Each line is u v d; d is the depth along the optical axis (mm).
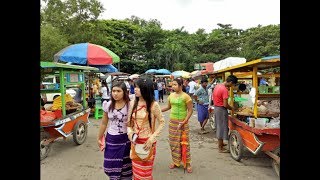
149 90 3549
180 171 5113
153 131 3639
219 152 6395
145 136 3555
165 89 28562
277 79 6281
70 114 6613
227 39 49031
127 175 3742
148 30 42375
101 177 4816
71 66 6574
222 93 5996
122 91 3588
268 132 4598
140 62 38812
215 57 43750
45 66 5973
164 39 44750
